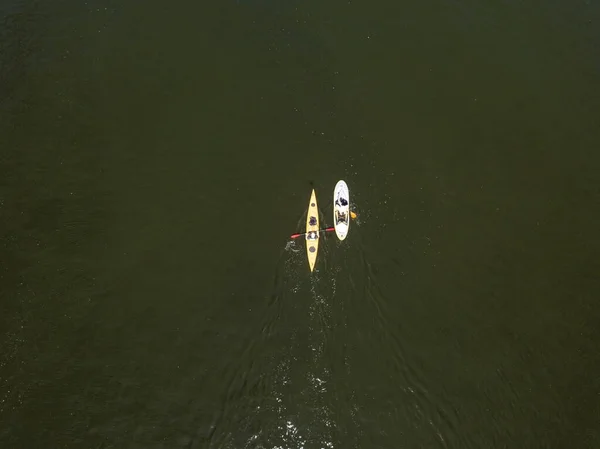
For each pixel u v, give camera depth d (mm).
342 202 27656
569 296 25609
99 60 32375
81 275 25578
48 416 22406
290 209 27625
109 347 24000
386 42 33688
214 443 22031
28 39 32969
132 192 27906
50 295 25000
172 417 22562
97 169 28453
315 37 33781
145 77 31859
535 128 30469
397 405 22875
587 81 32219
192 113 30594
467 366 23812
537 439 22391
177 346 24094
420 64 32844
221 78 31984
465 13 35188
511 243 26938
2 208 26922
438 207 27859
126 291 25344
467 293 25547
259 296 25312
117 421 22438
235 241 26766
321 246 26438
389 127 30359
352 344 24125
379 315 24844
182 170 28641
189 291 25422
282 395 22953
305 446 22031
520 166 29203
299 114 30672
